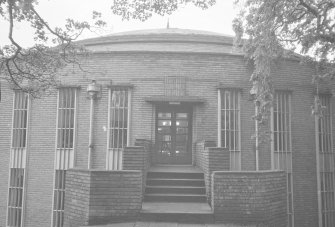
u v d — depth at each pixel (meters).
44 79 13.12
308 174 16.83
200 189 12.37
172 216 10.22
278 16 13.69
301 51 14.84
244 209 10.32
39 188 16.22
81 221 10.30
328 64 14.98
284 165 16.41
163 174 13.31
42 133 16.45
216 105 16.05
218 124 15.92
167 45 17.86
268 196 10.59
